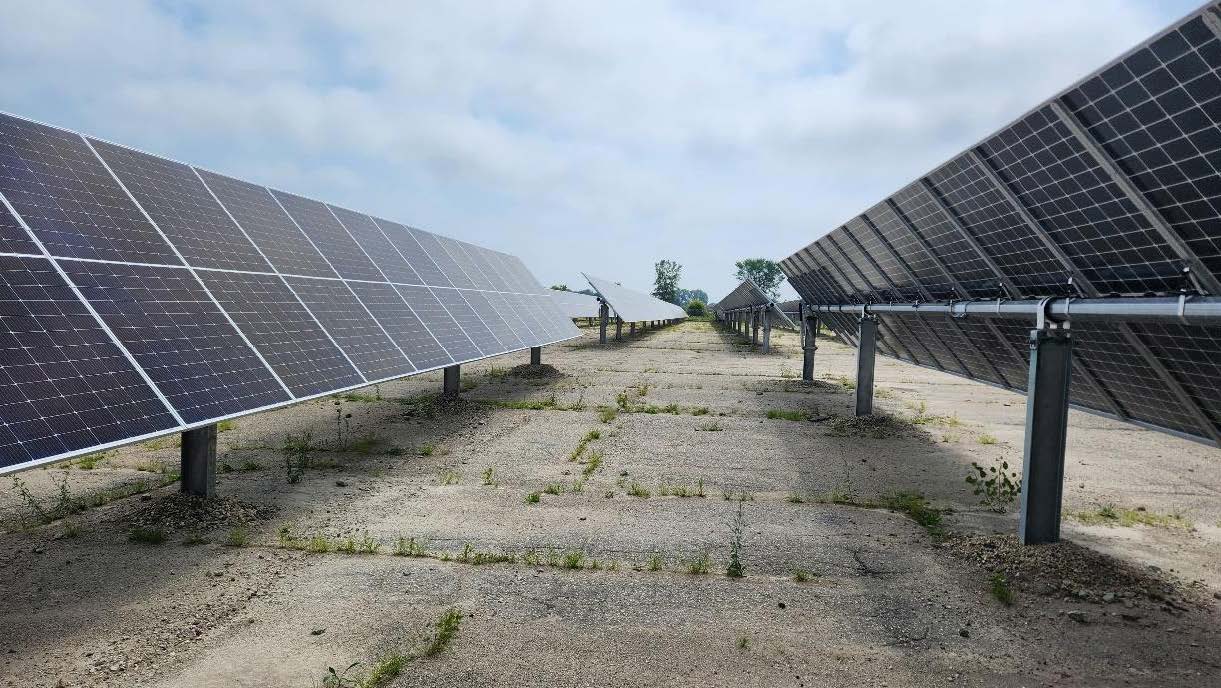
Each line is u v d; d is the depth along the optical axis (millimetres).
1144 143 6707
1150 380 9078
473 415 17453
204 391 8742
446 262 22969
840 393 23172
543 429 16062
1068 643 6453
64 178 9383
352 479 11531
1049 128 7793
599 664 5895
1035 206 9062
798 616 6902
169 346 8828
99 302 8367
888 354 22266
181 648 6023
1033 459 8672
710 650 6188
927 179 11430
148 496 10023
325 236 16016
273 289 12109
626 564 8164
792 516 10148
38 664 5699
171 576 7465
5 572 7496
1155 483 12492
